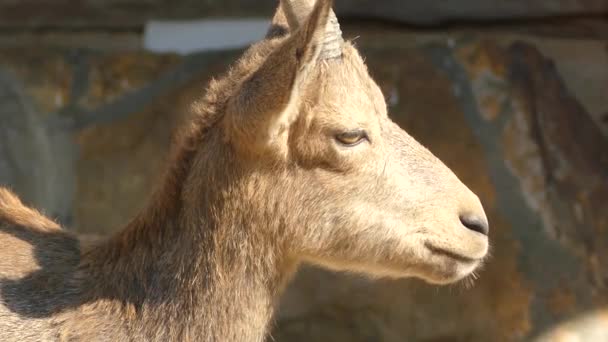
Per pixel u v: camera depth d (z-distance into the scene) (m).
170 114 23.44
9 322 14.18
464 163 22.84
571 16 23.69
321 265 15.38
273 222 14.65
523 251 22.56
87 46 24.14
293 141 14.48
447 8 23.48
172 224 14.68
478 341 22.47
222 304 14.57
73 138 23.58
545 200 22.75
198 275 14.48
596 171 23.19
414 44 23.91
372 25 24.06
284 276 15.23
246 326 14.80
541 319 22.27
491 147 23.02
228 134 14.35
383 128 15.06
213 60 23.70
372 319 22.67
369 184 14.83
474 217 15.45
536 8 23.39
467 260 15.45
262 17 23.81
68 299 14.45
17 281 14.52
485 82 23.36
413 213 15.09
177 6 23.73
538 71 23.67
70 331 14.17
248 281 14.72
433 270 15.34
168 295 14.48
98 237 15.58
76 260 14.93
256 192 14.48
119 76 23.83
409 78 23.38
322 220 14.75
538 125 23.19
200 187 14.55
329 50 14.61
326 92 14.45
